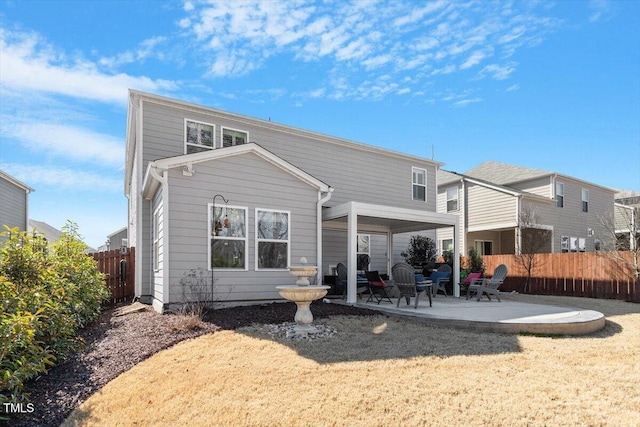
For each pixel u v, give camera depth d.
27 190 21.33
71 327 5.90
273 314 7.62
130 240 15.60
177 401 3.99
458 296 12.18
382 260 14.83
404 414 3.64
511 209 18.91
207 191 8.48
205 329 6.50
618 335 6.80
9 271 5.72
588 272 13.52
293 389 4.19
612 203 25.45
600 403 3.85
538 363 5.02
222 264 8.55
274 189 9.34
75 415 3.77
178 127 10.68
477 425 3.46
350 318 7.64
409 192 15.55
